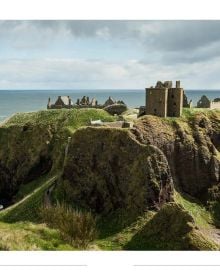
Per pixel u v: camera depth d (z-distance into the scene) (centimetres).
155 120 9275
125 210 7581
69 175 8312
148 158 7781
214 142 10038
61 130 11181
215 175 9362
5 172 11438
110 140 8244
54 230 4306
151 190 7581
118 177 7975
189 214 6322
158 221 6481
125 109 12338
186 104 10556
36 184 10469
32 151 11162
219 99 12812
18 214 7594
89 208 7925
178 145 9250
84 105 13488
